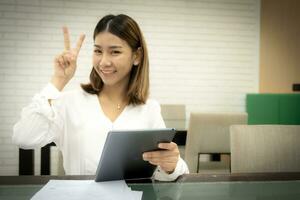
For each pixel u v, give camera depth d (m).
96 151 1.32
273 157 1.54
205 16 4.15
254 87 4.28
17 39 3.83
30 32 3.85
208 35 4.17
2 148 3.86
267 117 3.71
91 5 3.93
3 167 3.87
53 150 3.01
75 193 0.87
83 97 1.41
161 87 4.13
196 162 2.38
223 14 4.18
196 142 2.38
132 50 1.29
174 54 4.12
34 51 3.86
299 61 3.36
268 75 4.02
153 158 0.98
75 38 3.93
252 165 1.52
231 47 4.21
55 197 0.83
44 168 1.95
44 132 1.28
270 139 1.55
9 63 3.83
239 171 1.51
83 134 1.34
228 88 4.24
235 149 1.53
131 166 0.99
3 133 3.86
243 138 1.54
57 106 1.36
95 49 1.25
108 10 3.97
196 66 4.17
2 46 3.81
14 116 3.87
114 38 1.21
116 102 1.42
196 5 4.12
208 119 2.37
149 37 4.07
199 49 4.16
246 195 0.94
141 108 1.42
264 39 4.12
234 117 2.39
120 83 1.40
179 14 4.10
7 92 3.85
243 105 4.27
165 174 1.05
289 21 3.54
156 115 1.43
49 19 3.87
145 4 4.04
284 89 3.68
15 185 0.96
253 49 4.25
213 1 4.15
